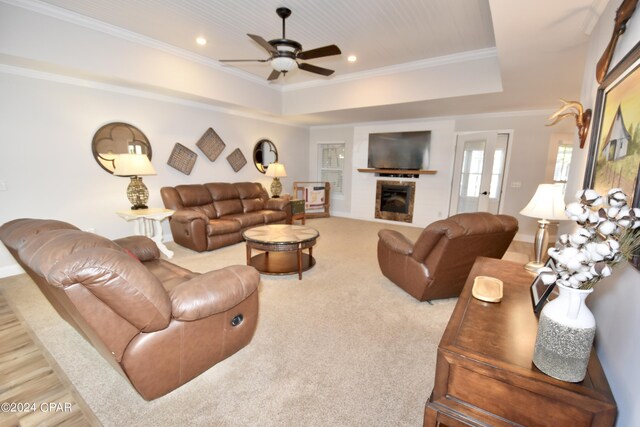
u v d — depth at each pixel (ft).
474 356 3.00
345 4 8.96
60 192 11.25
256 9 9.32
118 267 3.80
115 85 12.30
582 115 6.41
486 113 16.99
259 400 5.05
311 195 22.71
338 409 4.88
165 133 14.38
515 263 5.94
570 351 2.62
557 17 6.39
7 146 9.98
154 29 10.84
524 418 2.83
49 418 4.67
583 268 2.52
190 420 4.65
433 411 3.15
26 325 7.28
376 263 12.14
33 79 10.30
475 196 17.87
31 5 9.00
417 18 9.71
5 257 10.22
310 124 23.20
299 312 8.04
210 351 5.37
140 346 4.41
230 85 15.42
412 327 7.36
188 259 12.35
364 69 14.94
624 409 2.56
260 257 12.32
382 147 20.68
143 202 12.52
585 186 5.13
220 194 16.05
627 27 4.03
